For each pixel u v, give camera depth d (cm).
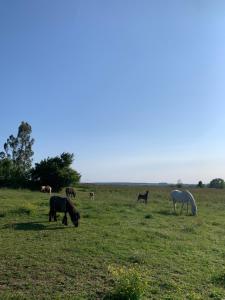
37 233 1945
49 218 2281
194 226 2484
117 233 2031
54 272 1383
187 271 1487
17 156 9119
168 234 2103
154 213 3019
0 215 2403
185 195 3238
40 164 6531
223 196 6306
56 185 6488
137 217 2673
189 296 1217
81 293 1215
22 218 2353
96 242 1794
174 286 1313
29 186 6525
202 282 1380
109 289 1253
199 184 12988
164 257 1642
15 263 1444
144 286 1220
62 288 1252
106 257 1577
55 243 1748
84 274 1380
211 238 2128
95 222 2338
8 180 6425
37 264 1447
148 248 1762
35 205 2972
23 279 1311
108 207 3100
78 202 3469
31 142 9300
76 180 6631
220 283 1373
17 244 1708
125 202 3881
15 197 3775
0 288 1230
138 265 1512
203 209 3722
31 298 1161
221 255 1761
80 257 1557
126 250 1698
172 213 3125
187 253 1742
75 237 1888
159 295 1232
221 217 3127
